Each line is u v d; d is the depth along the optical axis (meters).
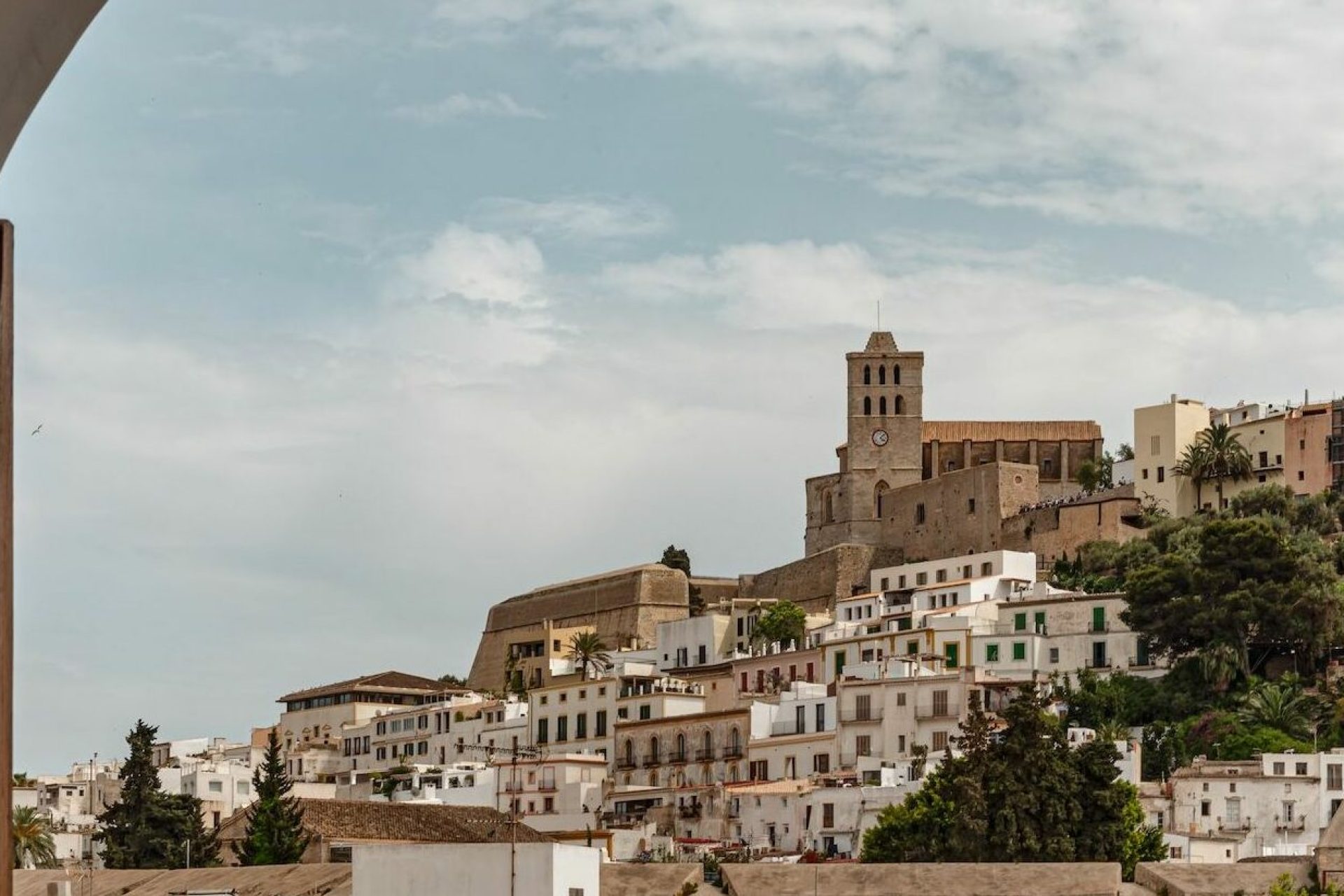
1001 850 134.12
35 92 12.89
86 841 190.38
